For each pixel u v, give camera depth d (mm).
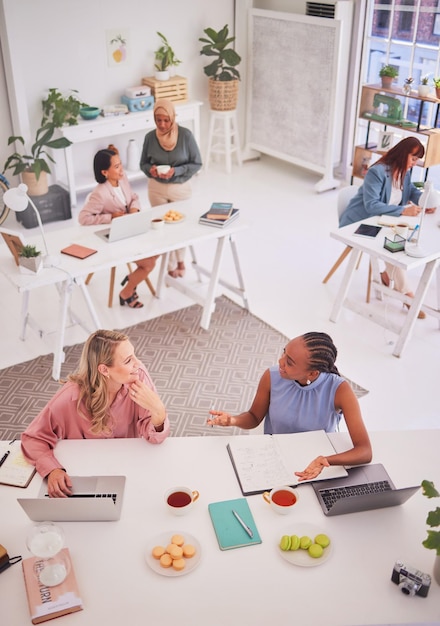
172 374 4047
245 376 4035
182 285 4656
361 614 1812
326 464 2252
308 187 6910
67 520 2100
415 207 4391
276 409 2557
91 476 2225
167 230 4195
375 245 4027
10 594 1876
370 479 2254
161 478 2258
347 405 2439
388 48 6074
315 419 2523
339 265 5086
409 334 4152
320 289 4984
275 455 2338
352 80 6387
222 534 2043
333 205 6461
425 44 5766
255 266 5320
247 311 4699
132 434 2574
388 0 5887
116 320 4602
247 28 7059
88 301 3961
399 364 4137
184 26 6793
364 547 2018
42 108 6207
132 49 6527
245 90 7434
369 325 4543
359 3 6035
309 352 2354
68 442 2416
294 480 2236
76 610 1815
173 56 6660
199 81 7199
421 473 2303
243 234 5859
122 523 2092
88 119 6246
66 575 1896
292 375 2406
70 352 4238
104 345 2305
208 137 7371
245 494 2195
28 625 1786
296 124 6867
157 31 6613
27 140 6086
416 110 6020
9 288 5020
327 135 6559
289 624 1782
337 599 1855
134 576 1921
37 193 5945
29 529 2078
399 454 2381
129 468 2299
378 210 4395
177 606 1830
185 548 1977
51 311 4691
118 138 6820
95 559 1974
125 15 6348
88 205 4312
